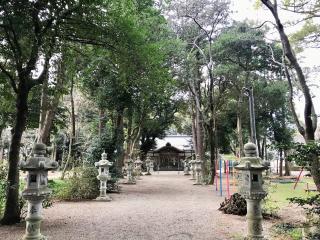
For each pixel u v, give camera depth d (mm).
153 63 9711
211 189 18891
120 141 18156
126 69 9852
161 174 38938
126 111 20500
